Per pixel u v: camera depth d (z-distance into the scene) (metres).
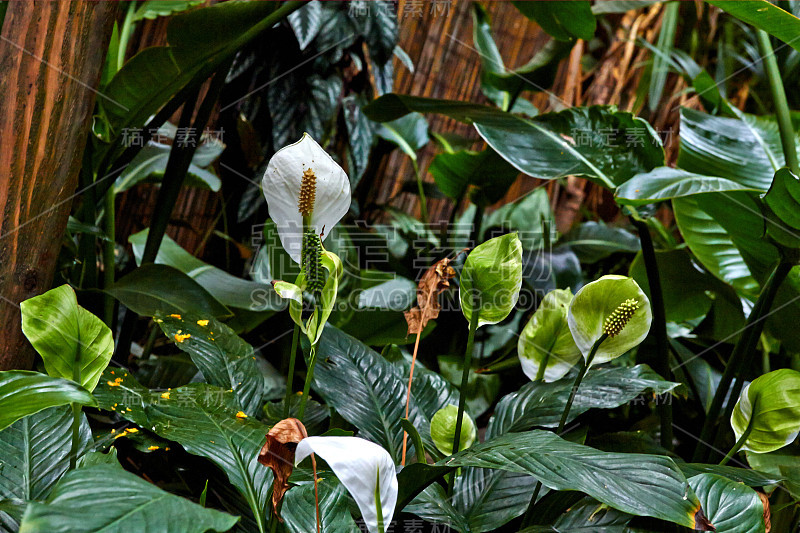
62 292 2.32
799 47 2.78
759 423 2.57
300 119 4.22
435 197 5.29
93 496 2.21
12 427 2.52
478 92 5.95
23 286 2.62
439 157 4.19
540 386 2.75
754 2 2.70
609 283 2.44
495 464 2.39
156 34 4.18
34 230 2.61
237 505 2.54
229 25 2.73
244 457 2.48
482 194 4.38
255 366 2.70
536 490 2.55
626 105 6.54
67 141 2.62
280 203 2.38
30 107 2.57
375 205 5.22
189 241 4.52
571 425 2.76
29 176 2.59
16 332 2.62
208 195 4.50
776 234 2.75
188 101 2.93
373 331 3.22
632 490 2.35
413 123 5.10
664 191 2.72
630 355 3.86
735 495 2.48
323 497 2.47
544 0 3.67
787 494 2.74
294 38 4.16
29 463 2.48
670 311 3.70
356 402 2.72
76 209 3.35
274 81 4.18
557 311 2.65
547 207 5.27
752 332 2.87
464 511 2.60
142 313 2.71
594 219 6.74
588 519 2.51
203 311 2.78
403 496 2.46
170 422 2.51
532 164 2.97
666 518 2.32
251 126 4.20
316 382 2.72
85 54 2.61
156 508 2.20
